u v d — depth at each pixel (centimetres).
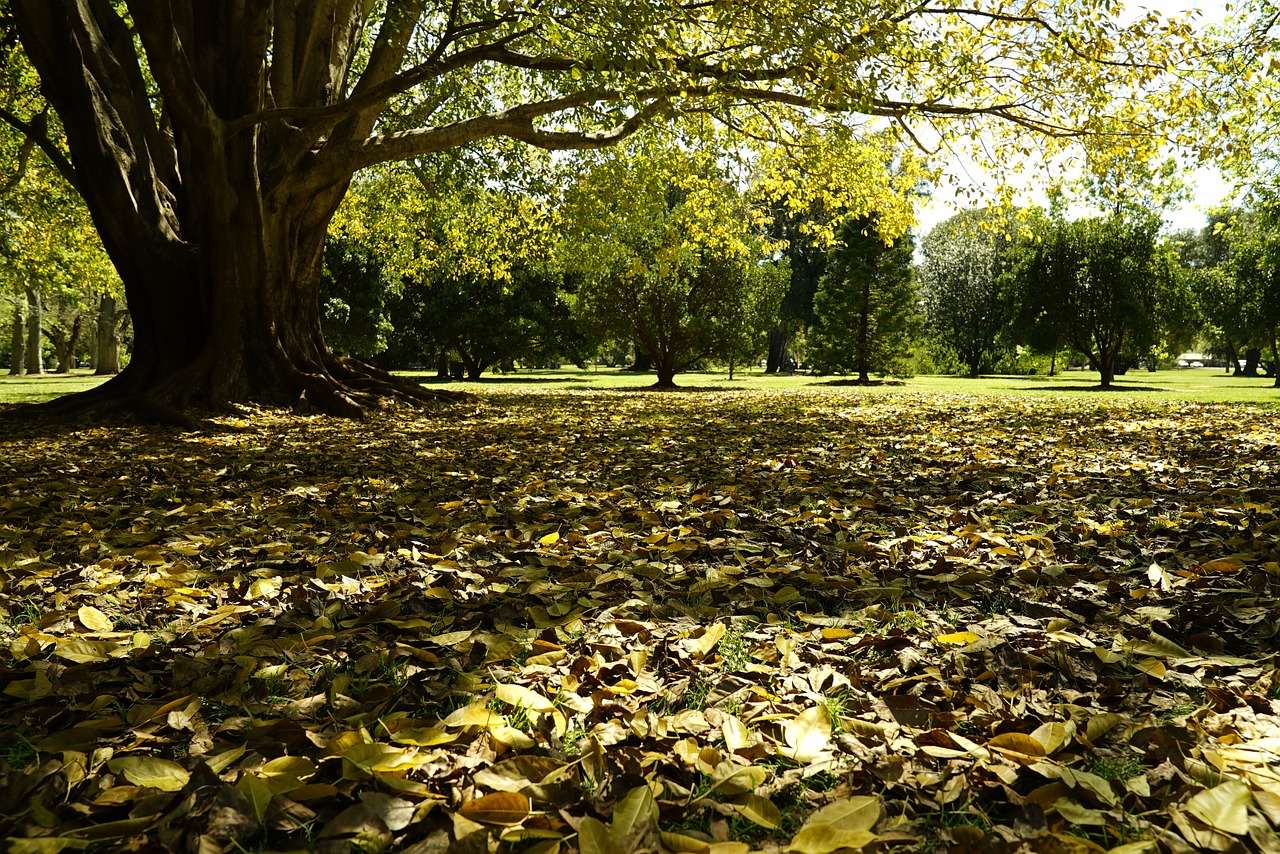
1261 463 567
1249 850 121
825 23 805
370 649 221
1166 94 1050
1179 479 499
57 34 989
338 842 124
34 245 2062
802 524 384
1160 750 154
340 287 3034
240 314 1120
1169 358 5534
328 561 317
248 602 270
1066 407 1386
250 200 1077
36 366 4016
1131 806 137
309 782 148
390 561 316
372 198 1836
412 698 186
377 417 1141
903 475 551
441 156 1509
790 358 5641
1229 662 197
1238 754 148
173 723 170
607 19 741
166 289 1111
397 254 1986
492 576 297
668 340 2405
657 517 399
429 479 556
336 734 165
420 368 5566
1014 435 838
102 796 138
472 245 1881
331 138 1202
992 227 1281
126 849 124
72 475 582
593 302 2375
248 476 579
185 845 125
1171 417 1085
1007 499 448
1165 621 233
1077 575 286
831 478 539
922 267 4938
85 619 241
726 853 118
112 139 1083
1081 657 207
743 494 475
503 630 236
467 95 1468
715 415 1218
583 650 217
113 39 1138
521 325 3447
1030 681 192
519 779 144
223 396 1091
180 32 1018
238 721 171
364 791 142
